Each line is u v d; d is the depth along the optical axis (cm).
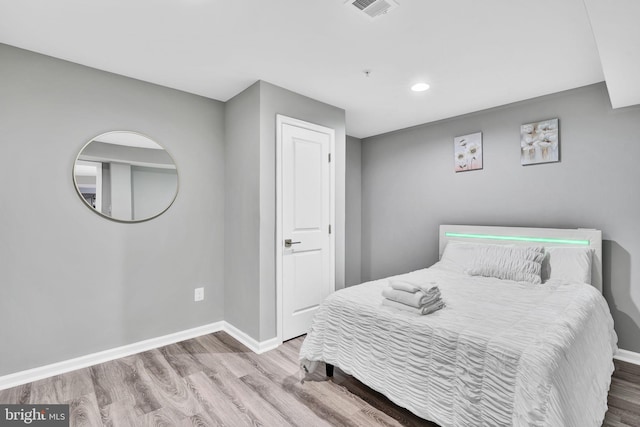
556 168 299
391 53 229
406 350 177
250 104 284
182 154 298
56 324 235
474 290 244
